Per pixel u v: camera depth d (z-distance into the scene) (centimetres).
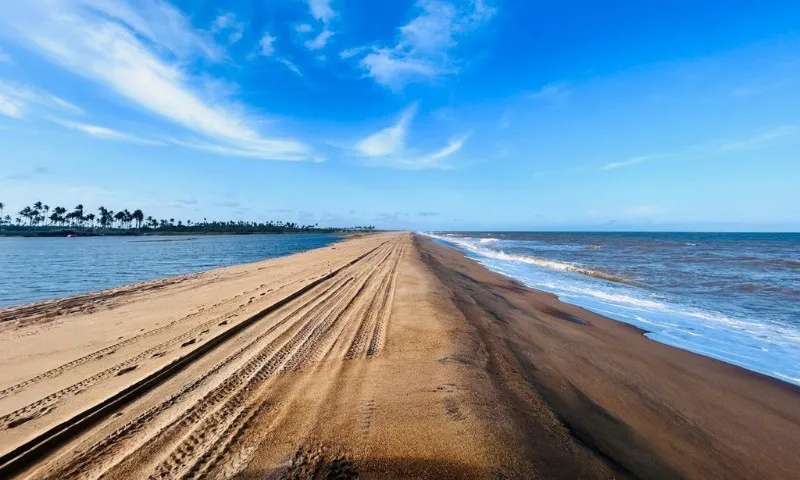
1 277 1706
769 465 370
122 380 457
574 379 536
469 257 2780
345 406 385
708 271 1852
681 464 358
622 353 687
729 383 570
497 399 409
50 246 4600
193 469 290
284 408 384
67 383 449
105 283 1527
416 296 966
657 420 443
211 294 1052
